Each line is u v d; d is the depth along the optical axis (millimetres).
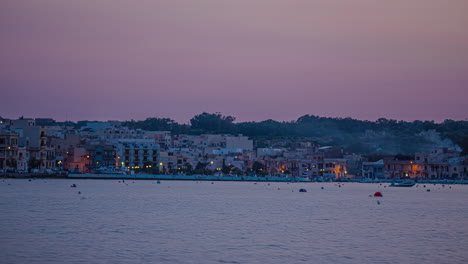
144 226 131125
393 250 104500
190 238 114812
